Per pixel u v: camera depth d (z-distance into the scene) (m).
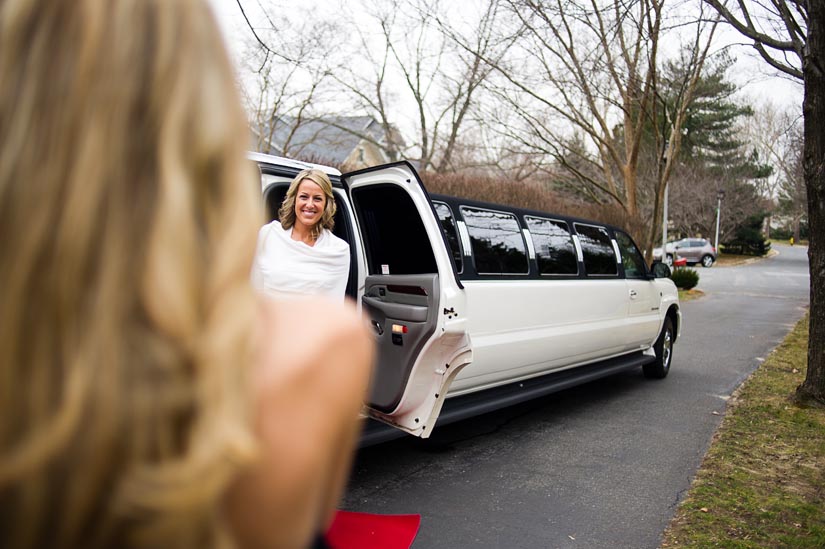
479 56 14.45
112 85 0.51
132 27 0.53
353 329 0.65
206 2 0.60
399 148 21.95
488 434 5.26
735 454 4.68
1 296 0.48
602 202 20.03
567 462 4.58
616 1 8.31
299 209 3.37
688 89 15.19
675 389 7.01
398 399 3.85
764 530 3.39
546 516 3.64
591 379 6.11
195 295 0.51
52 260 0.48
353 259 4.38
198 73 0.56
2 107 0.51
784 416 5.68
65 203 0.48
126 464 0.48
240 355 0.52
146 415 0.48
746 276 28.36
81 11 0.52
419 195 3.97
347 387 0.62
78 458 0.47
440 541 3.32
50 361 0.48
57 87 0.51
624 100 15.27
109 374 0.47
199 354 0.50
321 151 26.62
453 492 3.99
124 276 0.49
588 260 6.20
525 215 5.52
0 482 0.47
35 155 0.50
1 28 0.52
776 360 8.50
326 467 0.60
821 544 3.21
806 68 5.63
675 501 3.87
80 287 0.48
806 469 4.36
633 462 4.58
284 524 0.57
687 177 40.47
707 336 11.02
